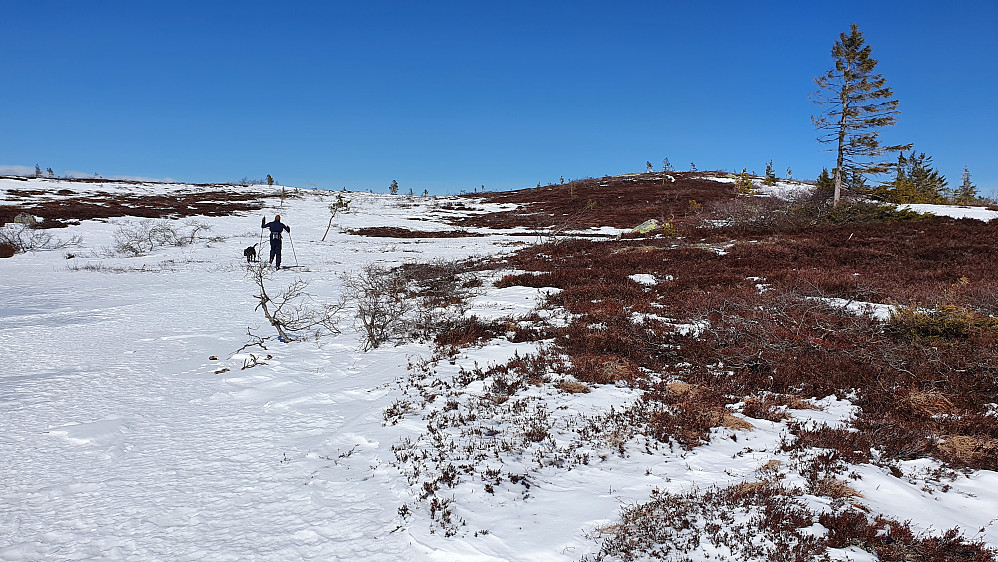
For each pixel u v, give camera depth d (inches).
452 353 351.3
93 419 233.9
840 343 333.7
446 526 152.3
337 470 190.1
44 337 391.5
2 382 281.4
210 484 179.6
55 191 2048.5
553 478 183.5
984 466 192.1
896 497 165.6
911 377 275.0
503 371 303.4
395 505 164.9
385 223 1824.6
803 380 283.4
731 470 185.3
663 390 269.9
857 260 668.1
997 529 148.3
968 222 991.0
